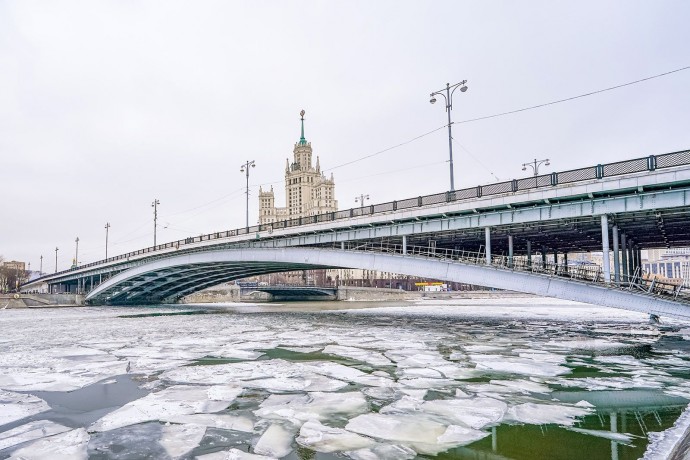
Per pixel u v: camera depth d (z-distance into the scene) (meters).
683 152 21.55
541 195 26.53
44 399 13.04
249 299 124.62
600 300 24.50
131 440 9.49
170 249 63.47
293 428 10.24
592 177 24.62
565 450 8.75
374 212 36.69
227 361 19.06
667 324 37.09
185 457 8.55
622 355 20.20
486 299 117.75
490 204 28.95
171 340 26.36
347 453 8.70
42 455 8.70
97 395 13.44
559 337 27.45
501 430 9.99
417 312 57.09
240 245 54.53
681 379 15.09
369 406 12.01
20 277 163.12
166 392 13.48
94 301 85.25
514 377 15.51
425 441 9.35
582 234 36.88
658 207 23.02
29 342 26.09
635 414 11.13
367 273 172.00
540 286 27.03
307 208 190.12
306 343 24.70
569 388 13.88
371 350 21.95
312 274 173.25
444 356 19.98
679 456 7.70
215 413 11.39
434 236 39.09
